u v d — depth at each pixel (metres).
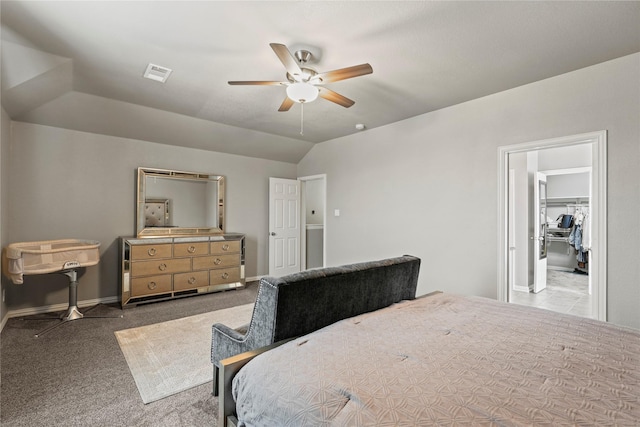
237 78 3.03
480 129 3.52
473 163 3.57
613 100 2.66
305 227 6.29
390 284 2.28
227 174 5.35
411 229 4.19
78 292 3.99
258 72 2.90
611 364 1.24
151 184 4.53
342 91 3.34
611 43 2.41
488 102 3.45
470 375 1.15
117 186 4.30
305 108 3.87
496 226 3.39
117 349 2.75
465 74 2.94
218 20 2.13
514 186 5.01
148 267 4.09
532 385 1.08
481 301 2.19
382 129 4.58
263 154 5.61
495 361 1.26
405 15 2.08
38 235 3.72
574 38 2.35
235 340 1.91
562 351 1.36
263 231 5.79
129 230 4.39
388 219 4.48
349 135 5.09
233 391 1.34
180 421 1.82
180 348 2.78
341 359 1.27
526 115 3.16
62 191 3.89
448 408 0.95
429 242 3.98
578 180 6.72
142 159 4.52
